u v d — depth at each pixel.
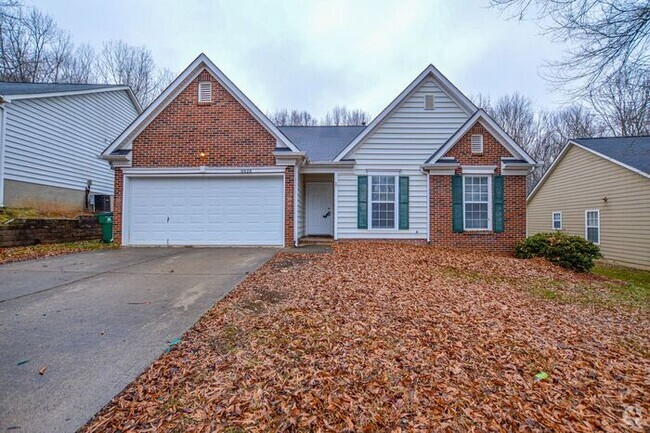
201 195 11.39
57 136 14.19
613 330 4.70
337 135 14.77
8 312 4.56
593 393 3.02
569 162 17.89
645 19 6.38
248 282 6.17
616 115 9.10
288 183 11.20
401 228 12.03
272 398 2.67
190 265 7.82
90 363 3.17
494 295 5.98
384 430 2.37
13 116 12.13
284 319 4.30
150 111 11.26
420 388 2.91
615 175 14.70
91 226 13.75
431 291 5.90
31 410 2.47
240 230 11.33
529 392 2.97
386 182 12.16
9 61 20.61
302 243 11.90
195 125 11.30
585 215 16.61
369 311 4.70
